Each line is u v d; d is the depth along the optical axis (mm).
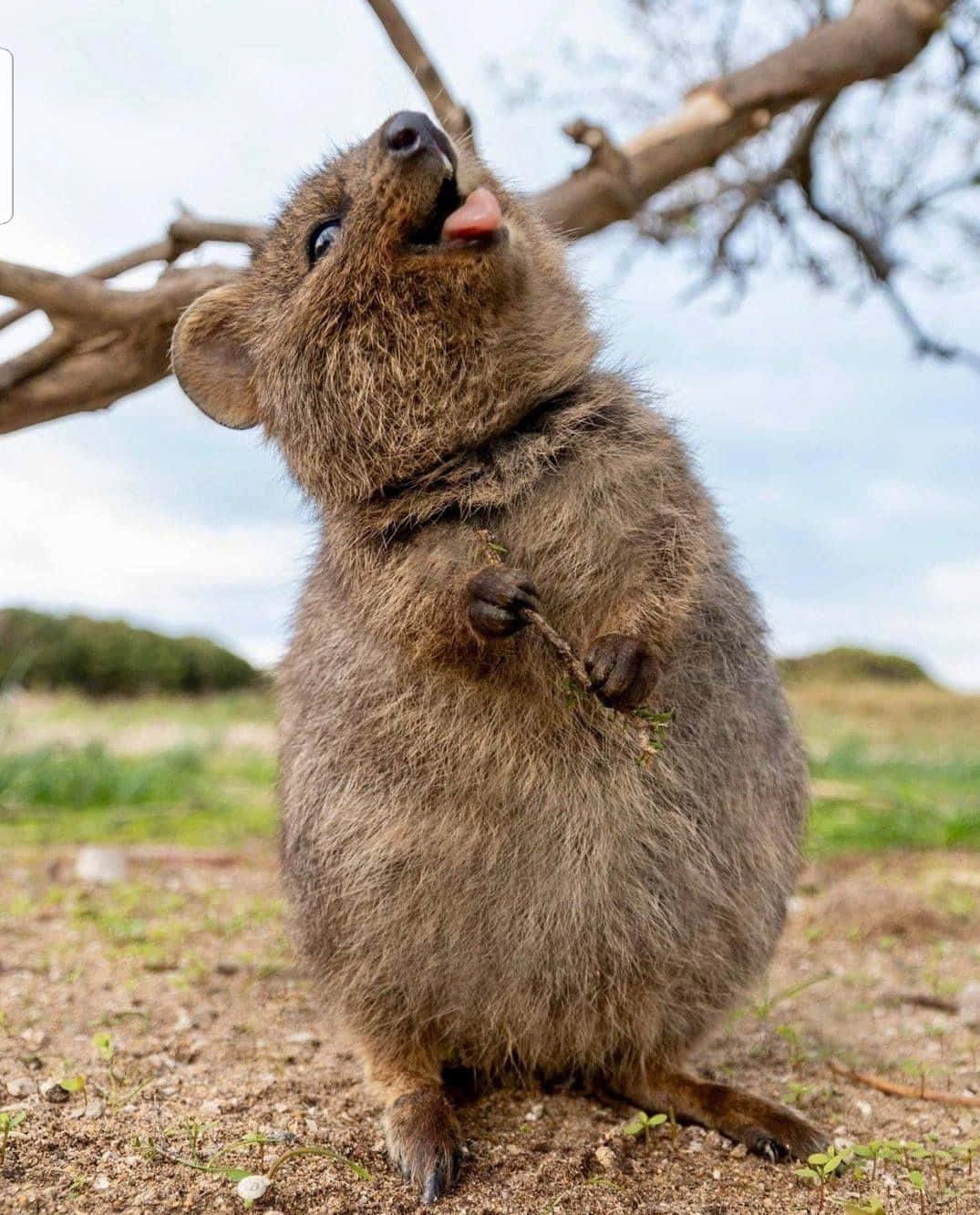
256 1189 553
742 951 668
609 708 585
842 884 1198
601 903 633
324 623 674
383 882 642
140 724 2943
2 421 832
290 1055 739
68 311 788
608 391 630
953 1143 639
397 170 581
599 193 999
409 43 853
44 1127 603
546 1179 586
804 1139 616
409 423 608
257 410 698
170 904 1098
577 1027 656
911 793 1634
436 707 618
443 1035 670
